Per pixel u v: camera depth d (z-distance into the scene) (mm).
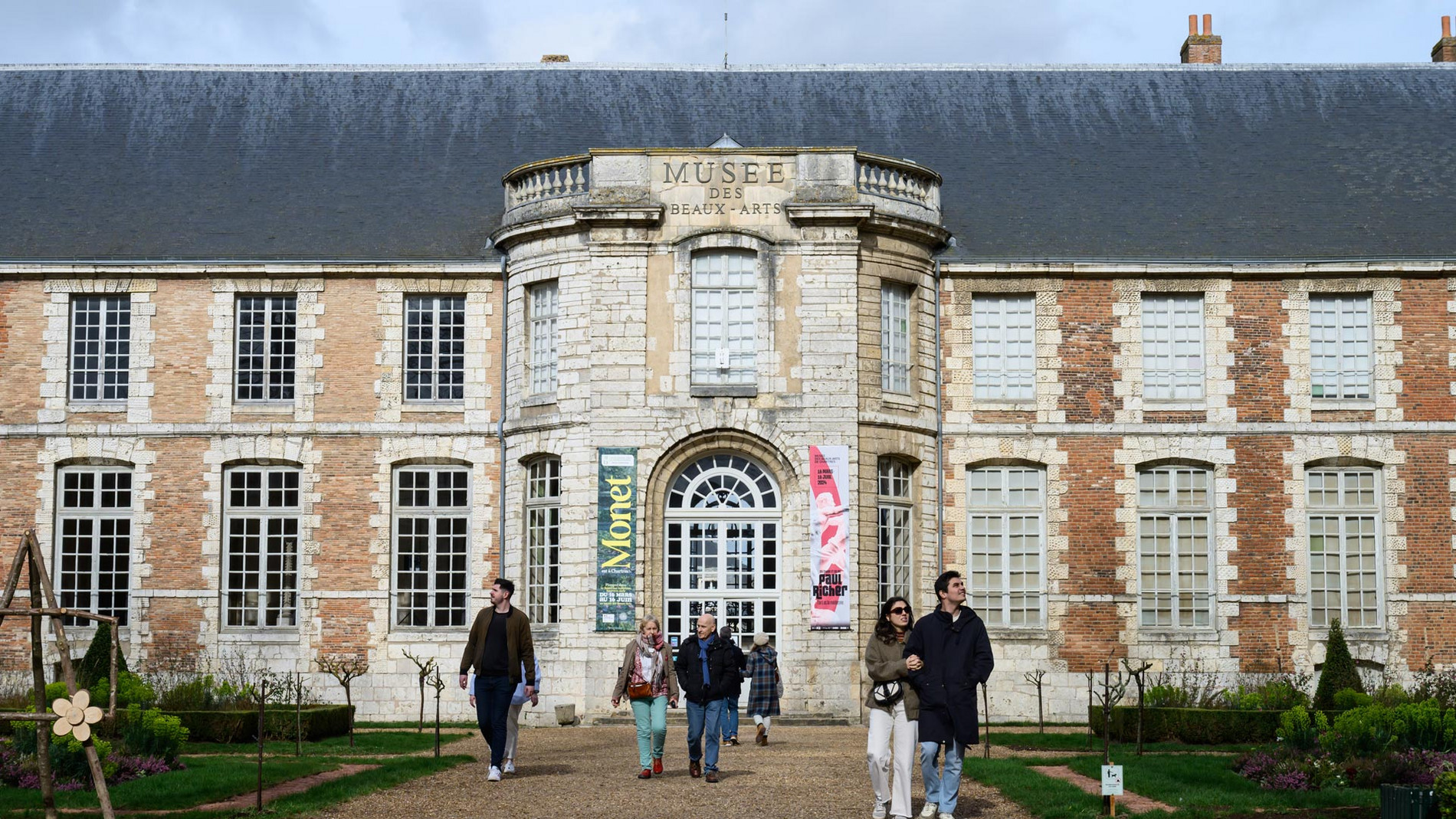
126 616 28000
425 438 28109
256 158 30875
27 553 13758
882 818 14031
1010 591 27844
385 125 31703
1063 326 28156
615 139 31125
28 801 15367
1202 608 27797
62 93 32406
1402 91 32781
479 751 20750
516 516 27578
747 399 26062
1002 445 27969
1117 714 22828
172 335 28375
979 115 31938
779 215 26406
